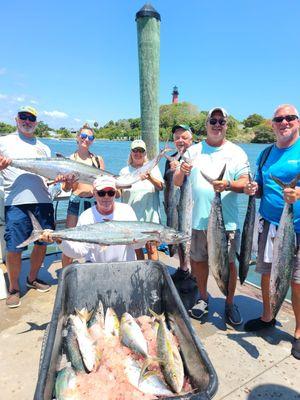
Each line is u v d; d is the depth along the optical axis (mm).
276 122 3346
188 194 3750
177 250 4684
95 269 2908
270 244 3525
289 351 3373
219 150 3887
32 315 4051
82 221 3605
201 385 1970
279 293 3102
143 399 1980
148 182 4738
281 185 3059
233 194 3832
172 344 2332
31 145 4574
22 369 3074
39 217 4441
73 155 5238
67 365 2301
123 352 2422
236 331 3734
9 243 4238
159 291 2996
